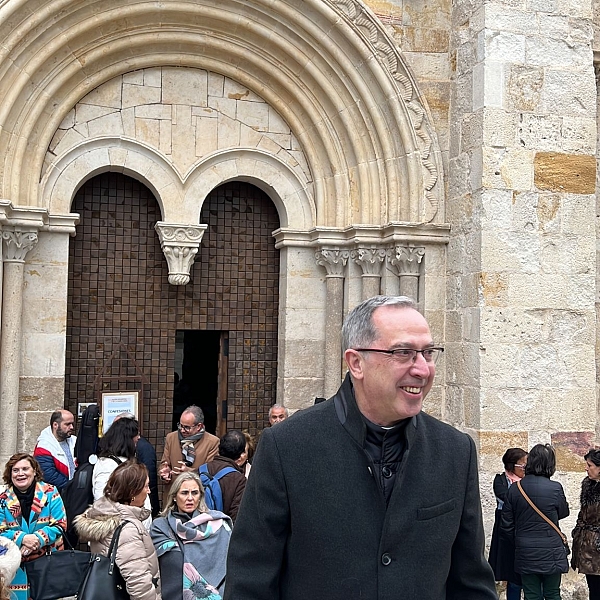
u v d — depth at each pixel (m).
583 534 6.61
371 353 2.60
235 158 9.69
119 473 5.08
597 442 9.40
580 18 8.93
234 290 10.07
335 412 2.77
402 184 9.33
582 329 8.77
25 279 8.89
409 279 9.26
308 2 9.02
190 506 5.28
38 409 8.88
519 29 8.75
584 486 6.72
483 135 8.59
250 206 10.14
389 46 9.14
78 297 9.52
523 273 8.62
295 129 9.71
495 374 8.47
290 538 2.67
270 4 9.07
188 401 10.32
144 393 9.71
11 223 8.49
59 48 8.66
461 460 2.79
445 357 9.20
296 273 9.82
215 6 9.09
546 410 8.59
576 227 8.80
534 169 8.71
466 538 2.79
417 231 9.16
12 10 8.17
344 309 9.70
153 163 9.42
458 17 9.26
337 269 9.70
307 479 2.64
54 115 8.91
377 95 9.30
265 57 9.44
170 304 9.84
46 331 8.95
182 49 9.34
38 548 5.48
